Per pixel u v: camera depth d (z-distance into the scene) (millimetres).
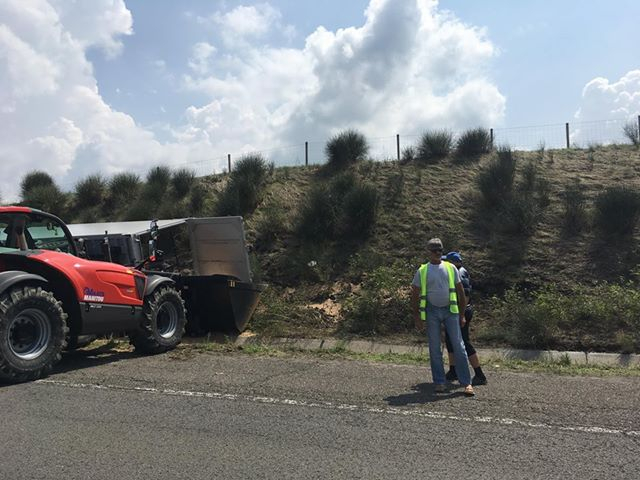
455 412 5238
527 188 14203
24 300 6328
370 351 9062
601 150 16891
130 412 5172
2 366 6078
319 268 12617
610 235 11875
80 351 8648
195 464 3963
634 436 4535
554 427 4766
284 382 6414
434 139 17609
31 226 7641
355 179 15547
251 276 11305
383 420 4973
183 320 9102
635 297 9227
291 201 15836
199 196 17250
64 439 4441
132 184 19641
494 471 3844
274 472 3830
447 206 14188
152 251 9500
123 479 3721
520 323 9250
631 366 7895
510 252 11836
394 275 11031
